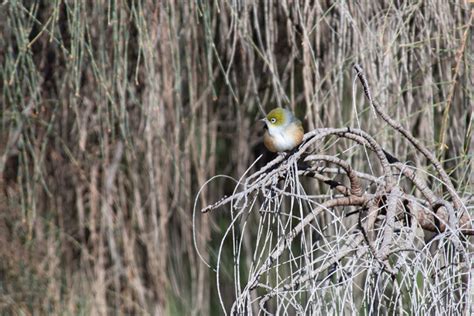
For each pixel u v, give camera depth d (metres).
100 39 10.78
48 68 12.16
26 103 12.46
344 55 10.07
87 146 12.70
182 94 12.19
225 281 13.77
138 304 13.02
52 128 12.50
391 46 9.73
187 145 11.91
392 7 9.62
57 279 12.95
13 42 11.84
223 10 10.83
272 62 10.38
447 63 9.89
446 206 6.48
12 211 12.92
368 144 7.04
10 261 12.88
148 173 12.68
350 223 9.59
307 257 6.12
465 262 6.05
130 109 12.21
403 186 9.61
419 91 10.06
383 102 9.66
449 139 10.20
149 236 12.98
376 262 5.96
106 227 12.96
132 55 11.60
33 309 12.85
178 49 10.72
